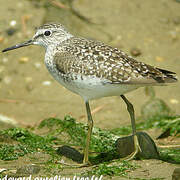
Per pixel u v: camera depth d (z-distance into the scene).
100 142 10.91
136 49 16.64
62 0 18.59
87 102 9.77
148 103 13.69
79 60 9.44
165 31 17.72
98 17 18.05
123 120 13.80
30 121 13.85
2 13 18.00
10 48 11.05
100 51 9.48
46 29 10.42
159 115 13.35
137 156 9.62
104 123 13.62
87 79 9.31
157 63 15.96
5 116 14.11
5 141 10.78
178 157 9.87
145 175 8.73
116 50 9.60
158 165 9.21
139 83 9.06
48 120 12.27
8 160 9.87
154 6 18.72
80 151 10.59
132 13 18.45
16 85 15.94
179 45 17.08
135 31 17.61
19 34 17.20
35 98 15.37
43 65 16.70
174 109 14.13
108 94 9.55
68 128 11.59
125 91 9.45
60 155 10.20
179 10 18.66
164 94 15.20
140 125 12.80
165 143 11.14
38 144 10.72
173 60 16.20
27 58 16.88
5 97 15.38
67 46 9.92
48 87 15.91
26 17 17.86
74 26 17.52
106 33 17.34
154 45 16.94
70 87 9.75
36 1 18.58
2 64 16.62
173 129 11.75
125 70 9.17
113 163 9.31
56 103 15.10
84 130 11.45
